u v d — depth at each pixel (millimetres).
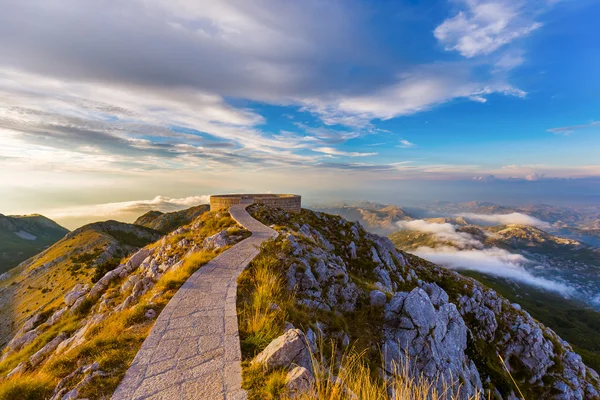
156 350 8367
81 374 7551
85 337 11516
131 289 21578
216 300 11953
